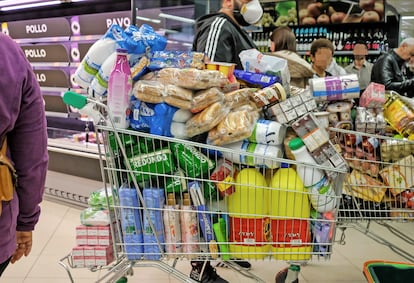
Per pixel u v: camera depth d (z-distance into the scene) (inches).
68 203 152.2
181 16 147.0
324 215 61.1
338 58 203.0
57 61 155.6
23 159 46.8
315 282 98.2
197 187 59.5
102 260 64.0
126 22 133.9
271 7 205.2
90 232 64.2
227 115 59.9
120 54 56.7
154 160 59.2
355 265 107.7
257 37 210.2
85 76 62.4
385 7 192.2
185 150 59.6
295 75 118.6
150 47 62.4
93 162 144.5
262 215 60.8
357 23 198.1
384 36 198.7
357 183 72.4
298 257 62.1
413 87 161.3
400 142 70.5
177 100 57.8
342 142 72.3
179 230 60.6
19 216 49.4
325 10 198.2
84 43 146.1
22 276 99.0
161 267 61.3
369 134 70.2
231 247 62.1
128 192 59.2
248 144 61.2
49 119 172.1
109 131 58.6
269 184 62.7
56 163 155.3
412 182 71.5
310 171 59.2
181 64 63.4
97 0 140.6
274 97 63.6
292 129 62.9
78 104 55.1
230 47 90.8
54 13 155.5
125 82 56.9
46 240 120.3
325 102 72.5
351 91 69.9
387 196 73.2
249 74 70.0
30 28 161.2
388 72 162.4
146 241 60.3
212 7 162.6
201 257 61.2
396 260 110.9
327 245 61.6
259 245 61.7
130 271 64.9
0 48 41.3
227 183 59.0
